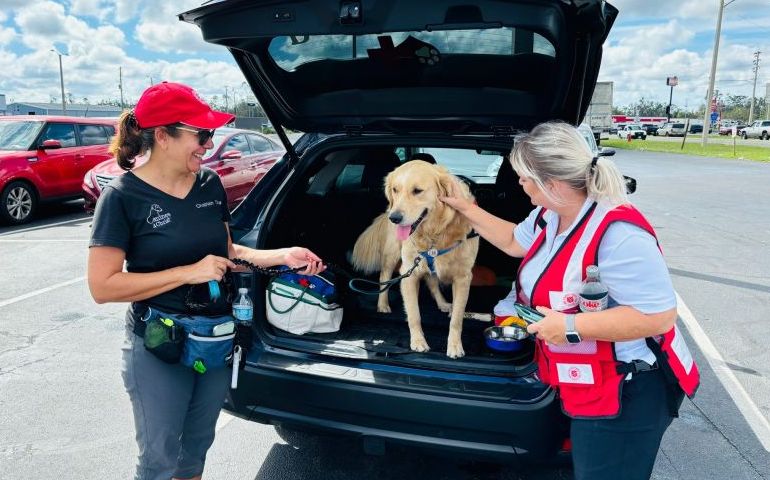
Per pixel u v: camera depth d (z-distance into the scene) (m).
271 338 2.50
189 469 2.24
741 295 5.77
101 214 1.80
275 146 10.95
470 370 2.24
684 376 1.77
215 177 2.10
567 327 1.67
